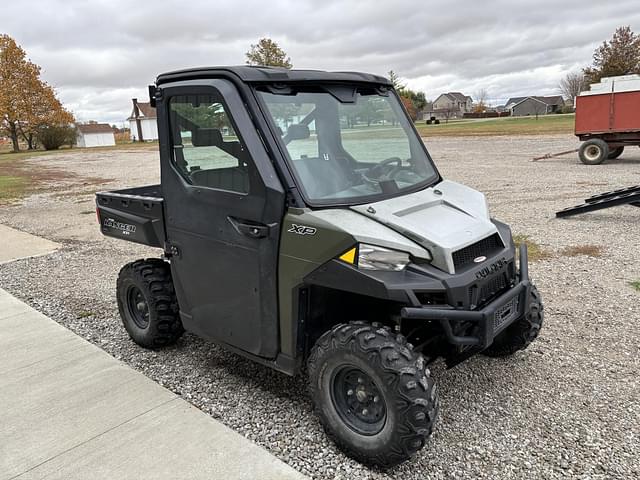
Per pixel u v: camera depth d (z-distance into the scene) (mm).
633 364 3756
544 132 30312
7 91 51281
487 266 2867
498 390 3480
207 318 3543
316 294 2961
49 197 14523
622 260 6094
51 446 3025
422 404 2506
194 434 3076
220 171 3133
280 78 3004
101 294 5773
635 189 7891
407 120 3652
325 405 2867
